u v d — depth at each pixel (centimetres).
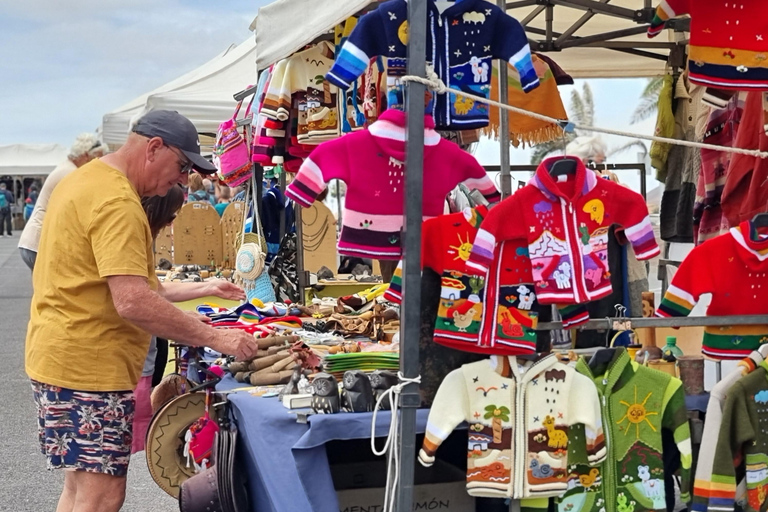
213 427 377
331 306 484
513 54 307
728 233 302
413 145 253
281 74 459
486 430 275
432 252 280
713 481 290
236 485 313
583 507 288
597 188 285
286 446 262
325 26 351
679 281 306
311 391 284
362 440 323
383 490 305
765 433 294
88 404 297
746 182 368
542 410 279
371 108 385
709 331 315
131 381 309
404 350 255
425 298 287
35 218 597
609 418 289
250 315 434
